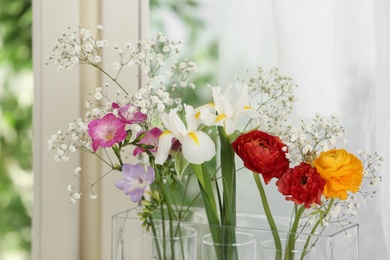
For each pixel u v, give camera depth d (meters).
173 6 1.49
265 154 1.17
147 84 1.26
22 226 2.37
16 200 2.37
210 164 1.45
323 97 1.36
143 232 1.28
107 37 1.48
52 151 1.50
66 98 1.49
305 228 1.29
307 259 1.19
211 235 1.24
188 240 1.25
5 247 2.37
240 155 1.18
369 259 1.34
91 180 1.50
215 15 1.47
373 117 1.34
